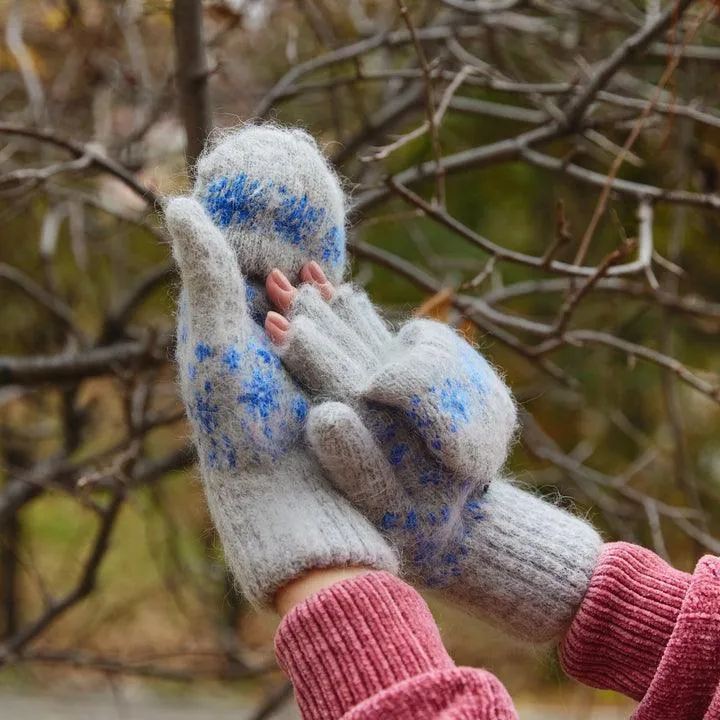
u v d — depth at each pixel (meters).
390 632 1.31
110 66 2.71
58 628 4.11
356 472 1.35
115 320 2.53
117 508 2.18
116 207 2.85
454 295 2.03
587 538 1.44
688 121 2.39
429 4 2.54
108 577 4.29
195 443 1.39
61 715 3.73
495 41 2.62
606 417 3.36
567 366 3.38
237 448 1.36
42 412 3.20
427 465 1.38
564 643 1.43
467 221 3.37
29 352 3.45
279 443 1.37
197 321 1.36
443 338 1.39
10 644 2.45
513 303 3.35
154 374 2.37
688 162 2.58
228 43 2.85
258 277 1.43
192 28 1.77
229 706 3.99
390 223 3.16
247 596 1.36
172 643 4.02
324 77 3.25
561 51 2.88
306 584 1.34
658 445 3.50
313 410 1.36
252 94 2.84
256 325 1.40
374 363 1.40
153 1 1.99
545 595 1.42
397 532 1.38
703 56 2.23
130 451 1.90
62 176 2.55
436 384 1.36
